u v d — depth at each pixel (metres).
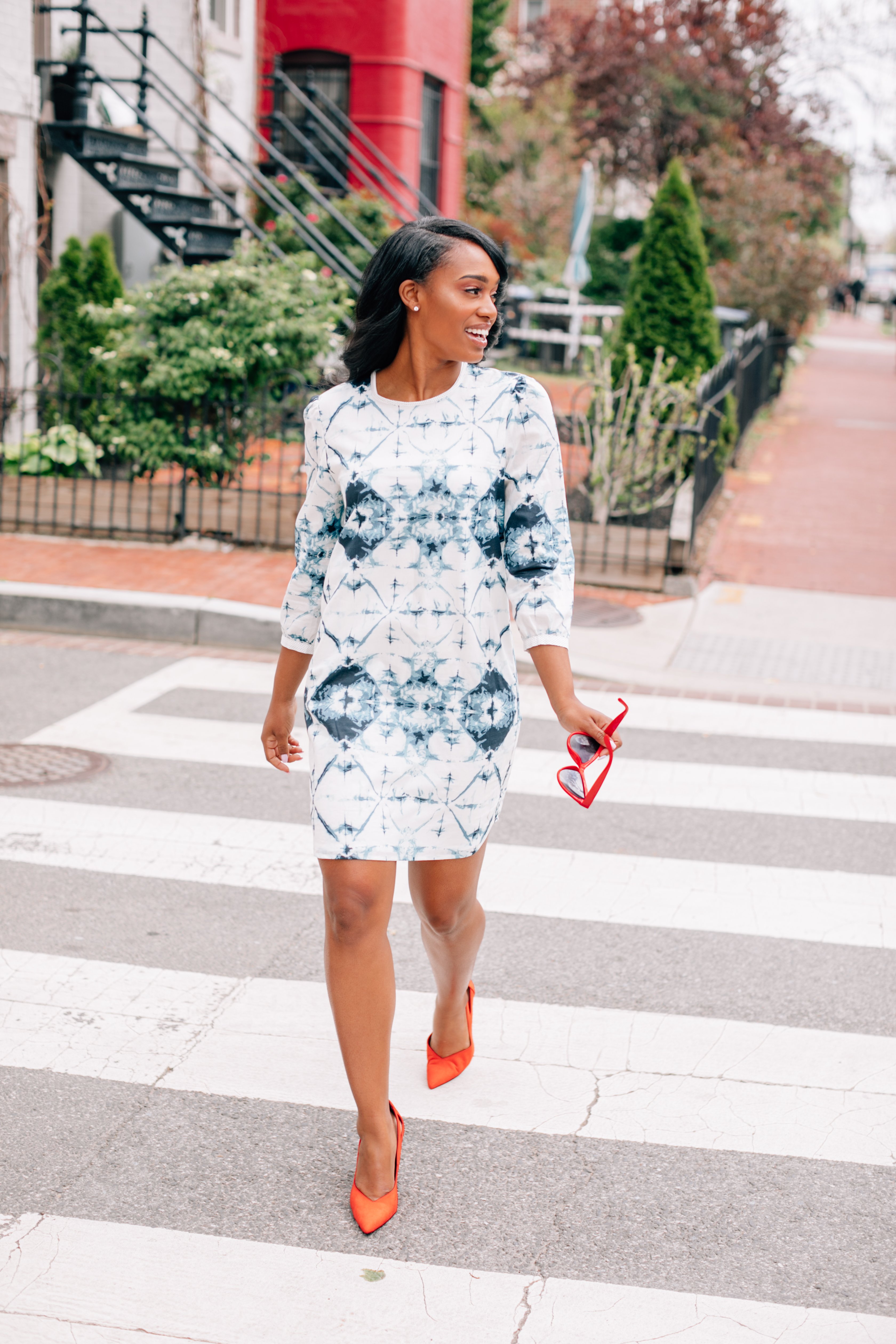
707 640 8.34
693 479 9.32
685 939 4.48
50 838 5.16
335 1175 3.17
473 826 2.96
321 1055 3.68
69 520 10.09
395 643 2.87
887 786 6.06
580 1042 3.79
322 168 16.45
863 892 4.91
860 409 21.80
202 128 12.88
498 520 2.89
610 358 10.61
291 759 3.23
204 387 9.78
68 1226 2.94
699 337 11.71
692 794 5.89
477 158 27.36
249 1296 2.74
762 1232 3.00
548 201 27.23
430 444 2.83
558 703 2.83
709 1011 4.00
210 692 7.11
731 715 7.05
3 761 5.95
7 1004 3.91
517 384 2.87
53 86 12.64
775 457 16.11
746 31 25.19
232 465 9.98
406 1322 2.68
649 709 7.11
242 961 4.23
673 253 11.63
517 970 4.23
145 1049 3.69
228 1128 3.34
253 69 16.44
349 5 17.27
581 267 21.28
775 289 19.75
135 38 14.19
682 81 24.67
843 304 59.38
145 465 10.08
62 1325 2.64
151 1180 3.12
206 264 10.82
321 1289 2.77
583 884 4.91
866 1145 3.33
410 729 2.90
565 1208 3.06
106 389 11.20
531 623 2.86
